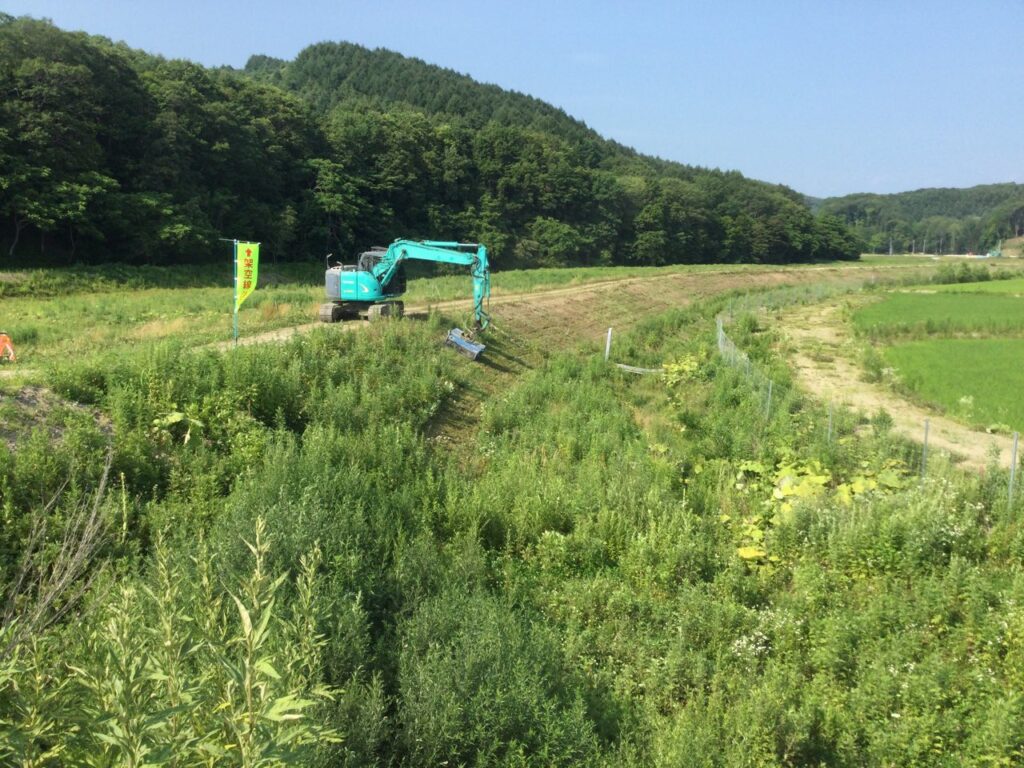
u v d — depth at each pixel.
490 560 11.64
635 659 9.19
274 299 33.06
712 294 62.00
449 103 139.62
